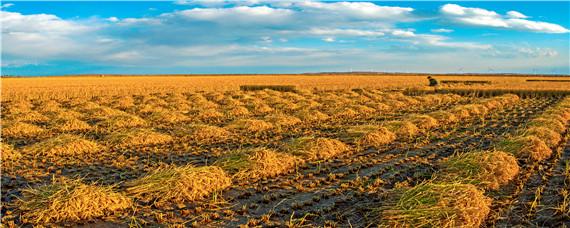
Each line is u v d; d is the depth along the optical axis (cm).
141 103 2914
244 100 3033
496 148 1313
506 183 969
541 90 3759
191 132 1633
